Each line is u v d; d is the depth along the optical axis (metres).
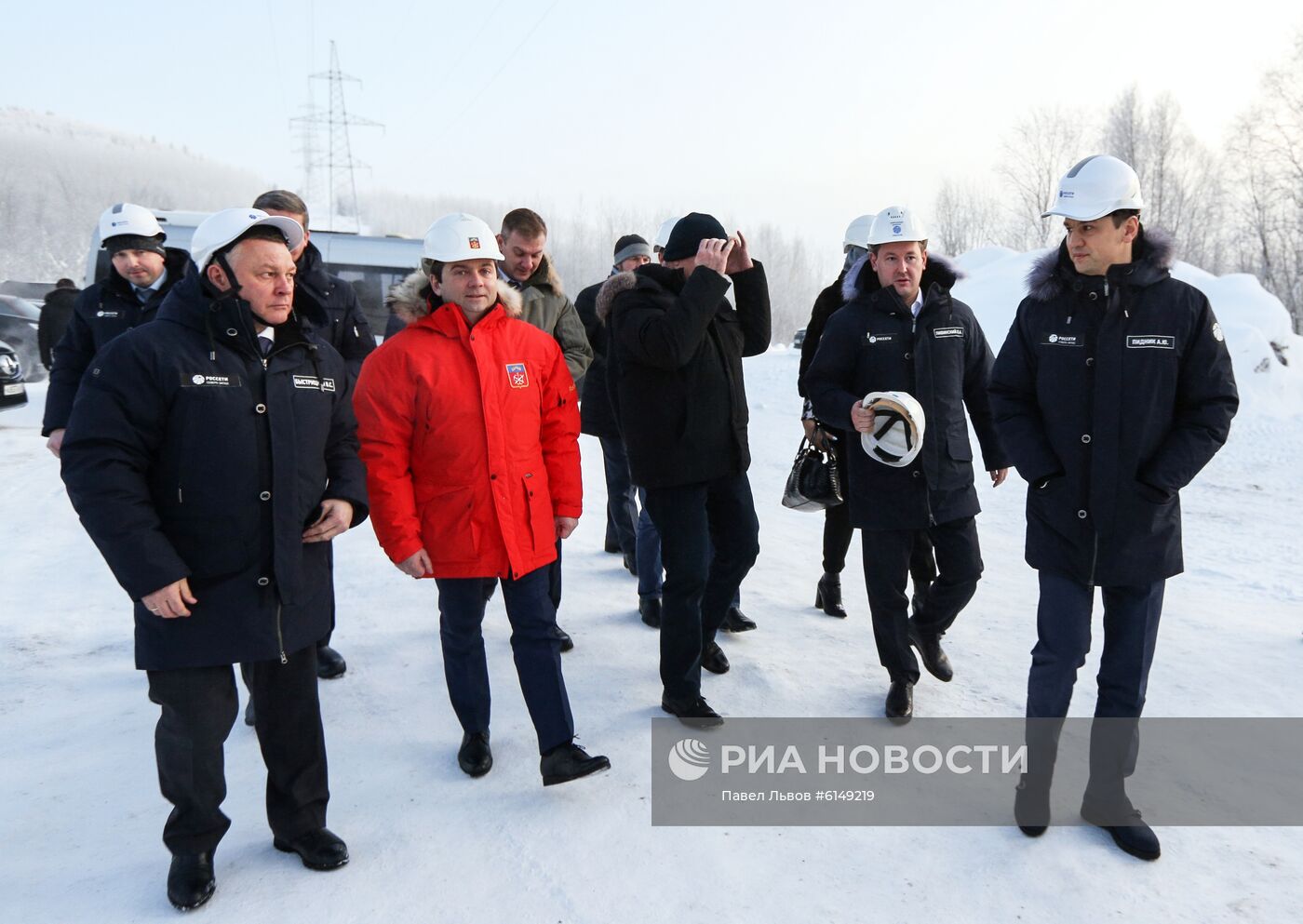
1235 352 14.88
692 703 3.70
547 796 3.20
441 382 3.20
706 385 3.58
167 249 4.01
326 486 2.77
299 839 2.80
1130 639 2.95
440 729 3.72
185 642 2.51
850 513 3.89
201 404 2.48
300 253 4.08
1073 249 2.93
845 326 3.93
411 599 5.30
